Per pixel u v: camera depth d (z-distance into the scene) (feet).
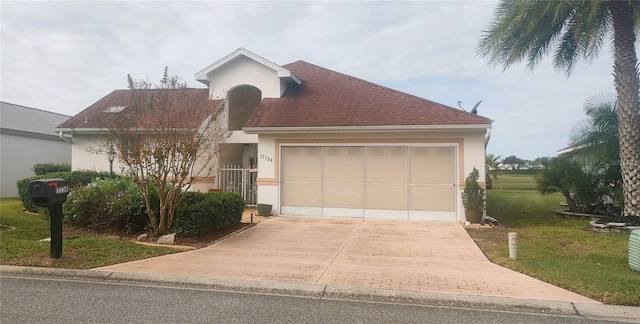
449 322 16.22
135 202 32.42
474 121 40.81
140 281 21.65
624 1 38.22
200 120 33.94
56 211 24.41
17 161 64.23
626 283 20.36
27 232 30.71
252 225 39.06
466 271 23.52
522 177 119.85
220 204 33.76
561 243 31.24
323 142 45.09
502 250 28.68
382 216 43.73
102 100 62.34
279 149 46.14
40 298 18.57
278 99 51.49
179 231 31.27
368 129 42.63
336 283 21.02
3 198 59.62
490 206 60.23
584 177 47.70
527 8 38.22
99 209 32.40
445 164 42.52
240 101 56.08
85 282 21.38
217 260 25.73
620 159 41.42
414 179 43.16
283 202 46.09
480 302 18.35
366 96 50.01
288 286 20.44
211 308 17.52
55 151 71.26
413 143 43.01
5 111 68.69
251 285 20.71
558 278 21.33
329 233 35.53
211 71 52.65
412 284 20.92
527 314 17.26
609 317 16.90
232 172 52.24
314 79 56.95
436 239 33.04
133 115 30.83
